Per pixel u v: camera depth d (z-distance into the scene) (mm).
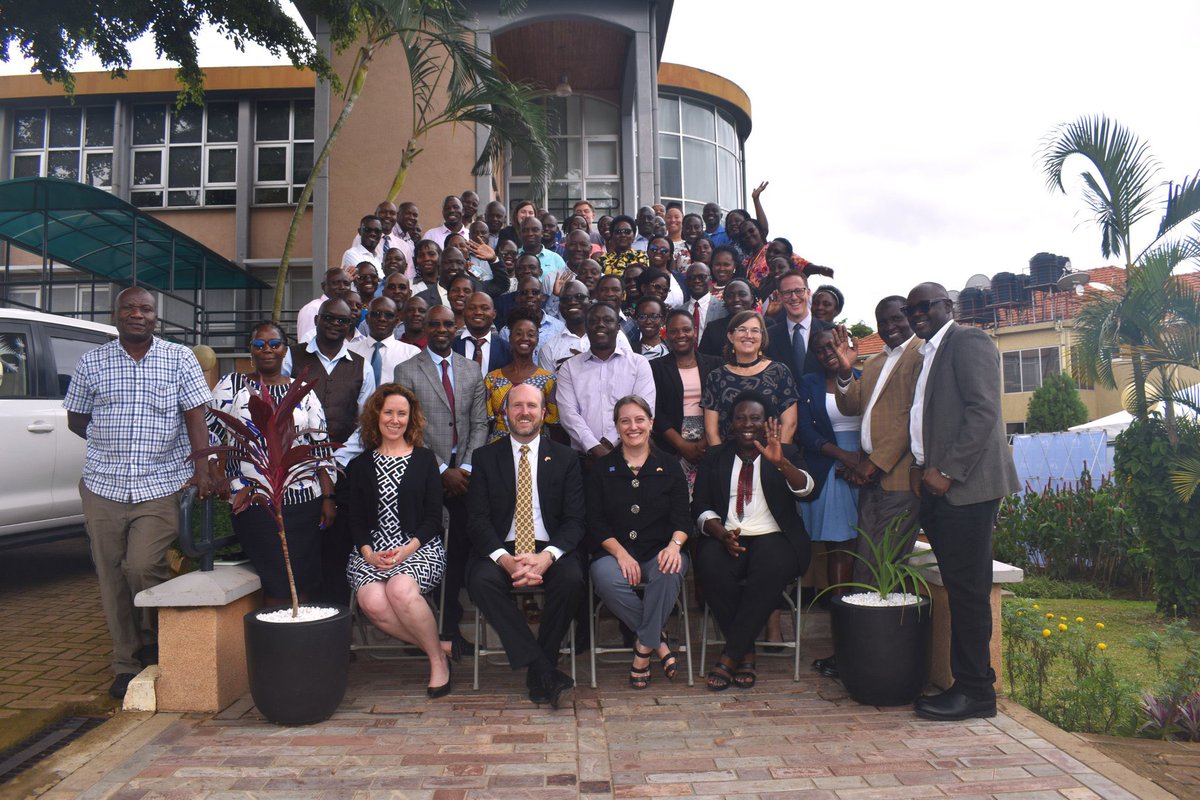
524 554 4324
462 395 4992
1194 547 7785
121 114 16484
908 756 3428
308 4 9359
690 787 3143
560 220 15188
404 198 12016
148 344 4223
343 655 3904
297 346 5059
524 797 3061
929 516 4105
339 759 3410
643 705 4117
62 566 7422
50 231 12008
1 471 5543
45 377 6035
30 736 3705
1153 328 8328
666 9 12508
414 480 4367
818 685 4414
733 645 4352
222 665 4059
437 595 5023
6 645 5012
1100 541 9961
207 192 16500
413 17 9547
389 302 5359
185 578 4098
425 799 3041
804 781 3191
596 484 4582
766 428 4496
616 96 15367
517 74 14414
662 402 5344
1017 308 28156
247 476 4371
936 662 4465
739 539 4566
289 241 10211
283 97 16469
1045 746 3529
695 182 17328
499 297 6988
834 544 5160
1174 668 4902
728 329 5074
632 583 4363
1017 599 5293
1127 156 8508
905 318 4539
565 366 5266
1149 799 3006
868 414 4582
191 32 8984
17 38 8234
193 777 3242
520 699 4215
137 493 4125
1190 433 8188
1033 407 24500
